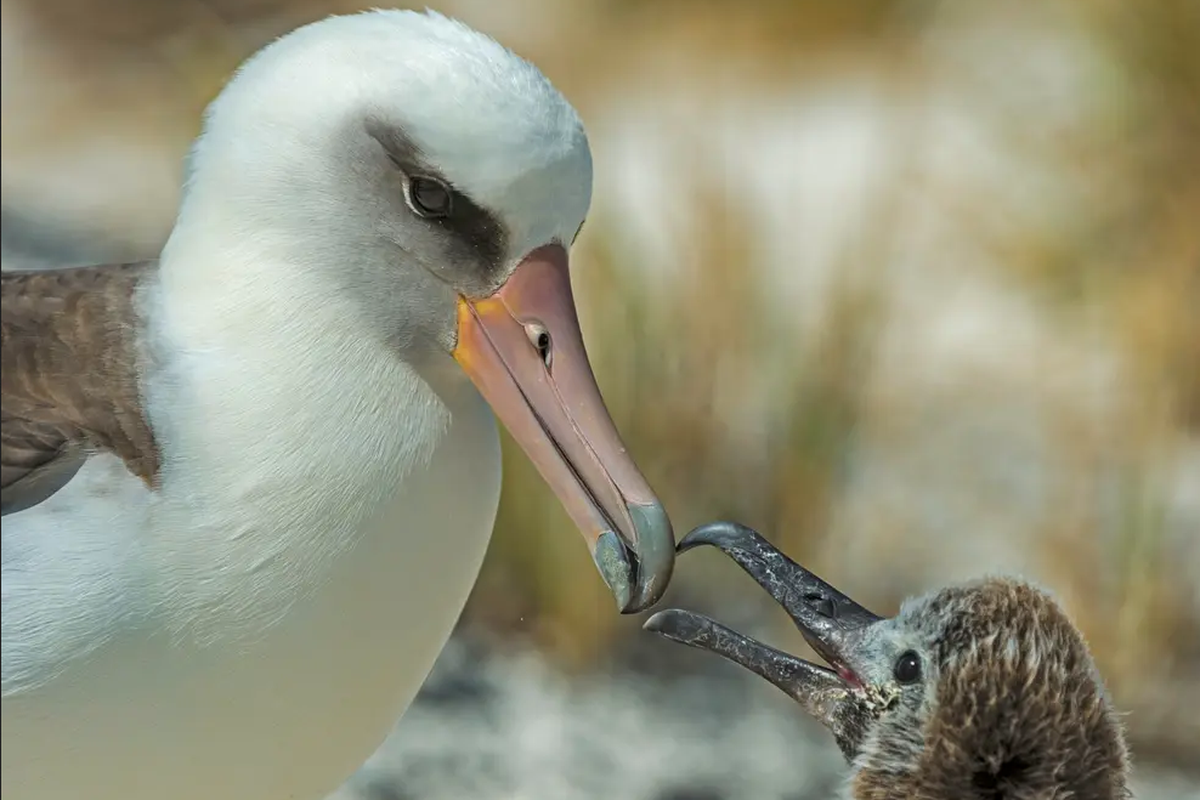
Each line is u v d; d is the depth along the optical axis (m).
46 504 7.25
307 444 7.41
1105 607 12.72
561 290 7.66
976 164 16.97
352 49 7.54
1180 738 12.07
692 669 12.80
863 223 16.47
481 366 7.66
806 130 18.64
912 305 15.96
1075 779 7.94
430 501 7.66
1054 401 14.81
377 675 7.77
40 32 21.56
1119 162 15.84
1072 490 13.64
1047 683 7.96
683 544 8.86
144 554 7.23
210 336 7.46
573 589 12.71
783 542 13.48
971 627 8.16
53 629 7.15
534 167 7.43
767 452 13.56
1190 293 14.86
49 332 7.55
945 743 8.09
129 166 20.11
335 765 7.98
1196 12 15.66
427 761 11.52
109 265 8.05
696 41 19.83
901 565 13.59
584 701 12.28
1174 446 13.98
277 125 7.50
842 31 19.64
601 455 7.62
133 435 7.35
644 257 14.70
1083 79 16.66
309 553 7.42
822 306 14.64
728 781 11.51
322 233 7.48
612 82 19.25
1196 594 12.90
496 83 7.42
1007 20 18.47
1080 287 15.64
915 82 18.50
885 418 14.76
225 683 7.46
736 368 13.85
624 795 11.27
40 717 7.25
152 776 7.59
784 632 12.88
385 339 7.58
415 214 7.50
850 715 8.49
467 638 12.84
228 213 7.52
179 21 20.64
